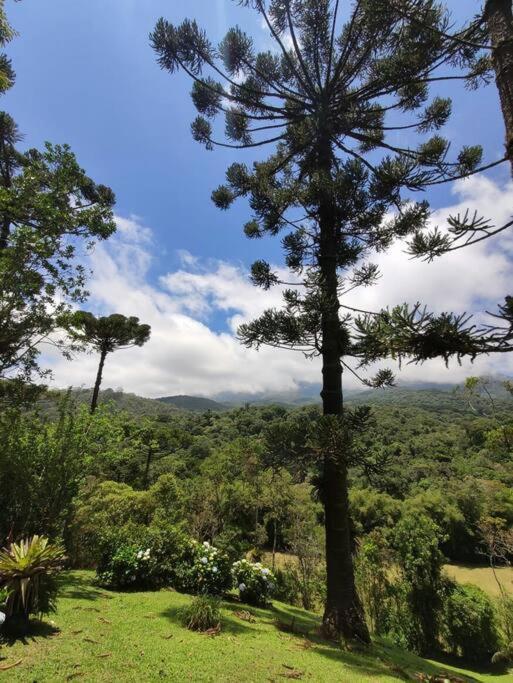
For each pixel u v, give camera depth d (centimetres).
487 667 1188
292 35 620
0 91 773
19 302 712
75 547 799
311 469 639
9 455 662
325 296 619
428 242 216
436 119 759
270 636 491
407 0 342
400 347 199
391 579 1343
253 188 768
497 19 222
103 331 1473
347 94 679
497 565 2645
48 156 734
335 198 663
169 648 378
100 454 838
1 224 817
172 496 1530
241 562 756
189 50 631
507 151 206
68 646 351
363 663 446
